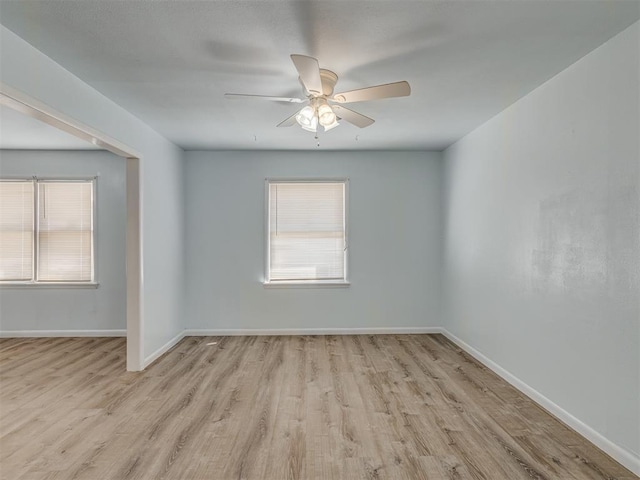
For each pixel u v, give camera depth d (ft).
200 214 17.35
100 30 7.34
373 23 7.09
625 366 7.41
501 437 8.52
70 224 17.20
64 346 15.75
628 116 7.29
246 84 9.86
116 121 11.30
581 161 8.53
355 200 17.60
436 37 7.57
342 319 17.62
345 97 8.71
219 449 8.05
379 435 8.61
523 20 6.99
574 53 8.26
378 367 13.09
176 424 9.12
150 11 6.72
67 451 8.00
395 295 17.72
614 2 6.42
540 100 10.02
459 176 15.51
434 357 14.21
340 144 16.28
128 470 7.34
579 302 8.64
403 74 9.26
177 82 9.71
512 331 11.51
